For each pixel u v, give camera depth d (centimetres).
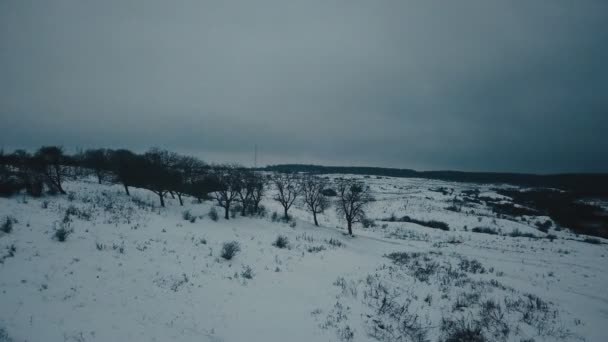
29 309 715
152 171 2858
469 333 832
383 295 1102
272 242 2017
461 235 3881
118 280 952
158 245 1403
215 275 1151
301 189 3866
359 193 3781
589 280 1898
